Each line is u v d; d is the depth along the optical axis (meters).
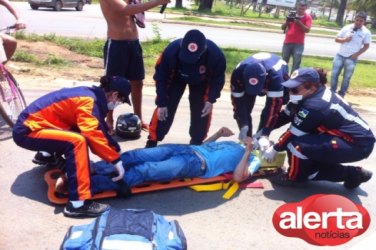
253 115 7.55
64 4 23.67
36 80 8.21
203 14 30.55
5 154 5.01
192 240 3.67
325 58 15.09
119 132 5.75
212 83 4.83
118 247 2.93
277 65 4.71
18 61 9.41
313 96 4.37
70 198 3.83
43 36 12.21
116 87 3.96
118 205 4.12
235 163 4.71
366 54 19.03
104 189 4.13
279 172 5.07
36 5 22.80
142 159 4.31
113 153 3.93
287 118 4.86
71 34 14.51
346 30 9.31
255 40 18.31
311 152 4.41
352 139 4.43
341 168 4.69
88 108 3.85
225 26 22.50
